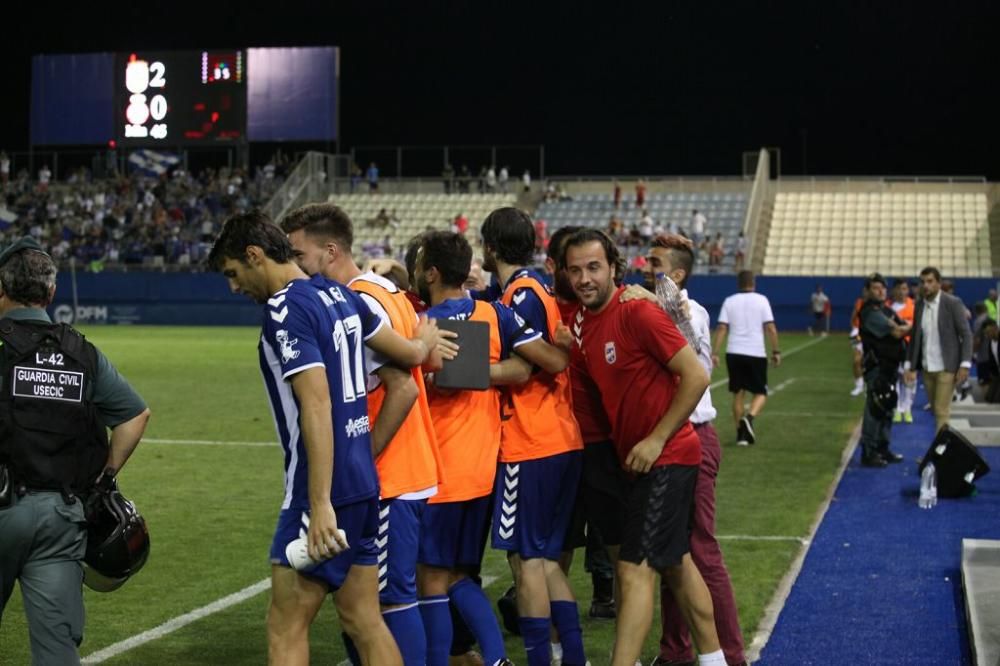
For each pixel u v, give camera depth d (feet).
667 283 18.56
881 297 41.55
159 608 23.00
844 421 54.13
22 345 14.88
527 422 18.10
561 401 18.37
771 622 21.91
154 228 151.12
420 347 16.01
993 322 64.44
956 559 26.94
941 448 34.42
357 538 14.88
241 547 28.14
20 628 21.62
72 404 14.99
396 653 15.47
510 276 18.89
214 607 23.06
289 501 14.53
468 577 18.35
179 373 76.84
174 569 26.03
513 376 17.71
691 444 17.28
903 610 22.74
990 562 24.22
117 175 164.25
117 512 15.31
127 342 109.81
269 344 14.43
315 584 14.62
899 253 144.05
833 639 20.88
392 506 16.10
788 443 46.88
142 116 151.74
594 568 22.62
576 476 18.33
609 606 22.70
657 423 17.06
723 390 69.10
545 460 18.06
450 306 17.94
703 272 139.03
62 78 154.20
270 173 156.35
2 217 144.97
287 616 14.64
